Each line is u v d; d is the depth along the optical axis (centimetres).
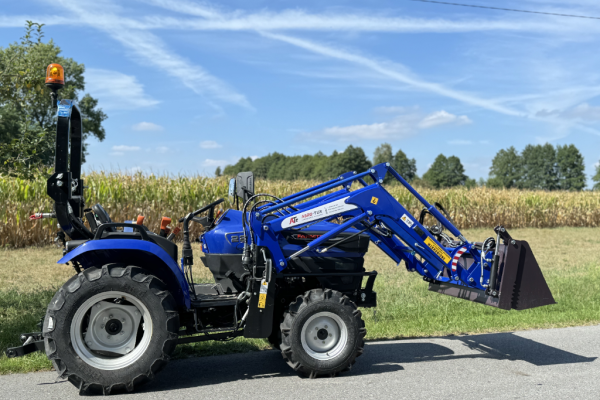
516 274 500
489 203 2259
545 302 506
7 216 1286
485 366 484
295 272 476
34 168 618
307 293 445
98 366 390
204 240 483
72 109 456
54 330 382
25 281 873
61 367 382
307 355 436
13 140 602
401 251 533
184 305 435
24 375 438
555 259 1291
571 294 831
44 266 1030
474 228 2189
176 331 405
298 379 441
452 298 794
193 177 1633
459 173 12725
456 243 539
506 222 2256
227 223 477
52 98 425
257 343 557
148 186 1508
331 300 445
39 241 1327
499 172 13588
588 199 2462
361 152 11788
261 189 1816
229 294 475
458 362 498
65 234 457
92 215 459
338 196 521
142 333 418
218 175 1766
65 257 393
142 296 396
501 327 644
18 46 662
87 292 388
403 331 618
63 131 423
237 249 467
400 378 445
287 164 14588
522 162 13275
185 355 514
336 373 447
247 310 440
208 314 459
